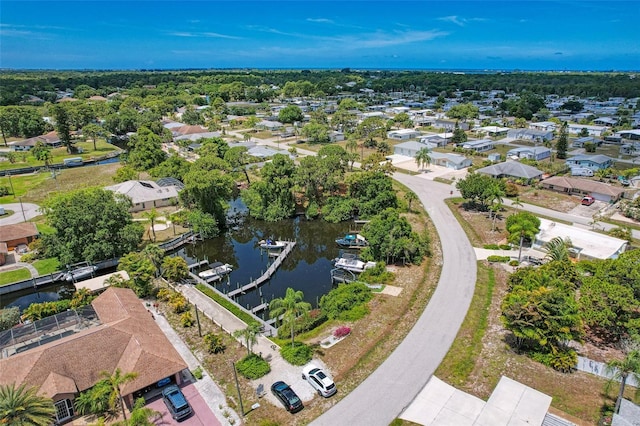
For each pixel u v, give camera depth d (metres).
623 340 42.91
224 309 53.31
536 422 33.47
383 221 66.19
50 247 62.97
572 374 39.31
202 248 77.56
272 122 181.38
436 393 37.22
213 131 170.00
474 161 124.25
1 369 35.41
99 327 40.81
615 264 46.34
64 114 140.62
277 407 36.25
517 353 42.50
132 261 57.38
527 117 195.75
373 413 35.19
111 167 126.56
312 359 42.75
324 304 53.97
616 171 104.12
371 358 42.41
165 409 35.97
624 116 183.00
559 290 42.78
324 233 83.88
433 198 93.62
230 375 40.62
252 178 112.50
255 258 73.56
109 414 35.81
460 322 48.22
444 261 64.06
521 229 62.03
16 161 129.62
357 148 144.75
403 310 51.22
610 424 32.72
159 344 40.56
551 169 109.19
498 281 57.59
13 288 59.62
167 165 108.56
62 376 35.78
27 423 28.92
